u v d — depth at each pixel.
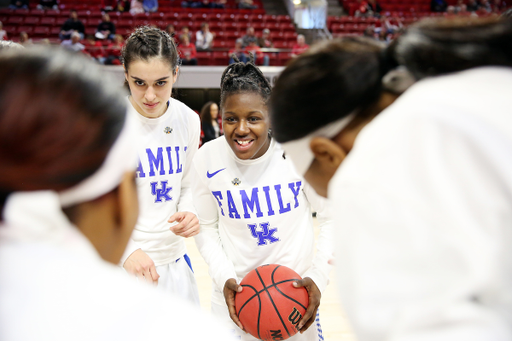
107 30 9.31
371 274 0.50
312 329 1.59
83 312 0.38
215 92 8.42
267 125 1.46
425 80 0.60
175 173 1.85
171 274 1.89
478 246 0.46
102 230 0.49
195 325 0.42
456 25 0.62
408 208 0.48
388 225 0.49
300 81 0.64
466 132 0.48
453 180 0.48
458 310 0.45
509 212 0.46
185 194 1.93
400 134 0.52
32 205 0.40
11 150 0.40
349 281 0.53
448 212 0.47
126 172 0.48
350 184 0.53
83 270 0.41
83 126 0.42
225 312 1.63
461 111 0.50
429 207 0.47
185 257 2.01
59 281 0.39
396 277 0.49
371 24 11.26
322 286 1.47
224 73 1.50
